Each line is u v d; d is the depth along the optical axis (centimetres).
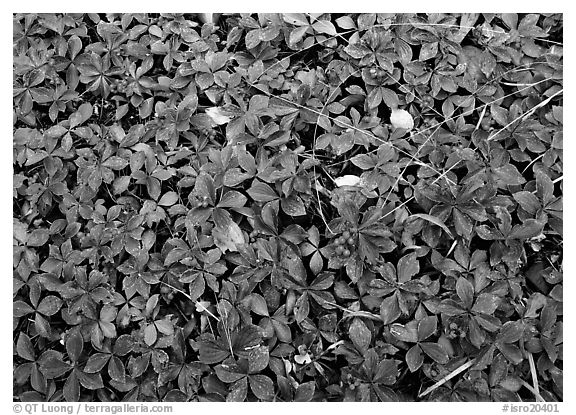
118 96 175
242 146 158
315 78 168
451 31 169
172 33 176
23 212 168
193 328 157
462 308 146
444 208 150
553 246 158
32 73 172
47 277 157
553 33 174
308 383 147
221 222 150
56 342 160
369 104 164
